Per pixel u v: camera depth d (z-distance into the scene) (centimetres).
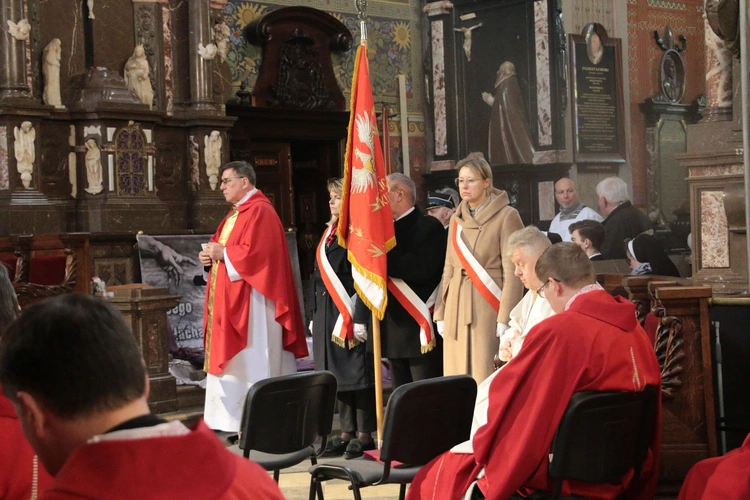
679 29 1589
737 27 693
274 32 1261
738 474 364
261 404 403
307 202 1351
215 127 1126
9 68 962
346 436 684
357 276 603
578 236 1155
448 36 1447
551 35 1377
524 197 1409
